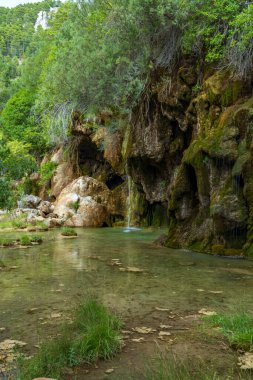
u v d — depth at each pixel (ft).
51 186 97.35
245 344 12.76
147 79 51.49
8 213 75.05
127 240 46.78
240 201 32.71
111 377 10.96
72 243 43.78
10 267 28.55
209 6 42.37
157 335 14.11
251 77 36.55
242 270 26.73
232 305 17.94
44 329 14.93
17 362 11.70
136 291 20.93
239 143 33.99
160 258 32.22
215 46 39.81
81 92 53.78
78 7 56.85
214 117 38.78
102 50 48.91
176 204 40.32
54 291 21.15
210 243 35.53
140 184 63.46
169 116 49.88
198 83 43.83
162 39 48.01
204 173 36.55
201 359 11.91
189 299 19.17
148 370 11.28
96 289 21.45
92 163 93.76
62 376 11.10
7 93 187.73
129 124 61.52
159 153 53.78
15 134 112.37
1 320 16.20
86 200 75.31
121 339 13.60
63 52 55.06
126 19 46.29
